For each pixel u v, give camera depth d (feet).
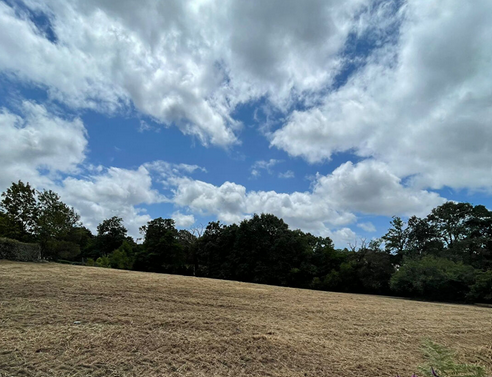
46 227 83.35
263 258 144.36
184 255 151.33
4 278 35.94
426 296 96.27
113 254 138.41
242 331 24.11
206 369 16.56
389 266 120.98
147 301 31.63
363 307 45.50
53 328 20.31
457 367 13.21
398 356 21.38
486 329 34.55
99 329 21.08
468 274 88.22
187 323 24.79
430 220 149.79
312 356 19.90
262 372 16.81
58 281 37.47
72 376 14.25
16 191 81.35
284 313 33.68
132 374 15.07
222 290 46.21
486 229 133.18
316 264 144.05
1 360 15.07
